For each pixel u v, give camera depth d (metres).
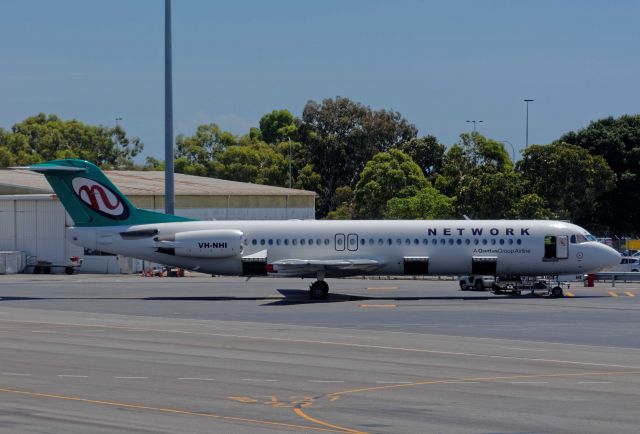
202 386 52.31
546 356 65.94
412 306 108.69
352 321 91.81
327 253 121.44
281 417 43.91
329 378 55.38
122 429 41.09
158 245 121.44
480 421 43.56
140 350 68.25
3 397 48.66
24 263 178.62
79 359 63.19
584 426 42.72
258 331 82.00
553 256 122.00
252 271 122.19
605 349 70.25
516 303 112.69
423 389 51.78
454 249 121.44
